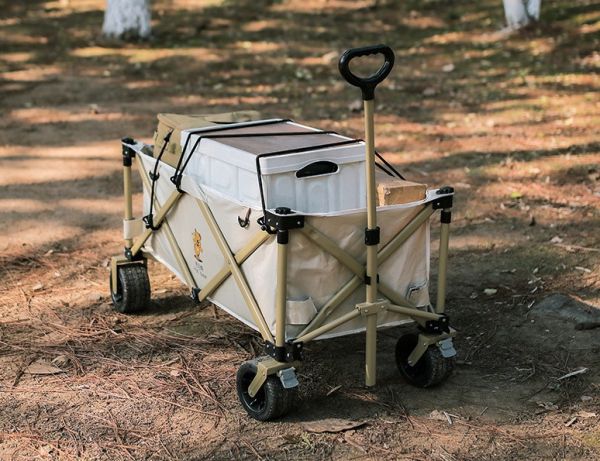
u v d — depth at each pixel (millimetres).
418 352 5176
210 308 5891
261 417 5020
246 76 11250
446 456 4875
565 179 7375
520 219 6809
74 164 7797
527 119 9023
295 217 4824
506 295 5969
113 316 5812
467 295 5984
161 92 10438
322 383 5293
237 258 5051
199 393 5219
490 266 6266
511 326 5711
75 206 7074
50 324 5727
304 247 4895
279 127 5449
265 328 4988
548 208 6941
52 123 9102
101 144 8398
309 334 4953
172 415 5086
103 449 4898
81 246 6555
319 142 5168
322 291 4980
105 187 7395
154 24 14344
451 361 5188
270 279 4934
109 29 13156
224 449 4902
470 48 12477
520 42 12492
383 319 5090
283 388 4949
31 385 5254
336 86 10695
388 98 10070
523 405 5160
